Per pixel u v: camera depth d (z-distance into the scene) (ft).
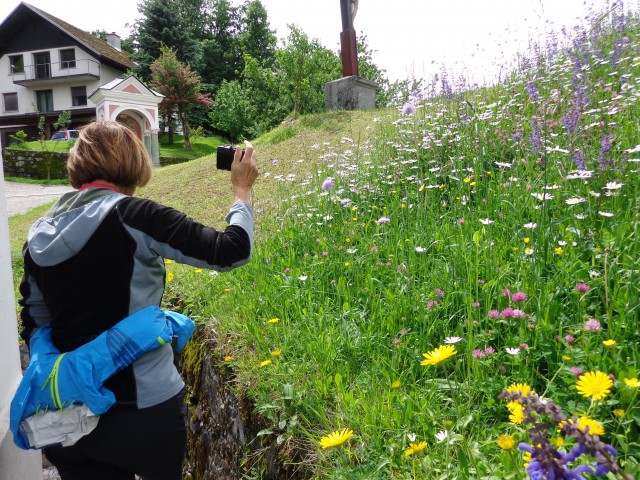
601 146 10.66
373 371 7.37
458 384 6.44
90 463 5.67
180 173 34.63
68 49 129.29
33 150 85.76
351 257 10.77
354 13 38.01
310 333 8.71
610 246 7.91
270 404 7.33
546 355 6.45
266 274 11.99
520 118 16.06
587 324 6.20
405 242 10.78
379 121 25.05
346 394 6.82
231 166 6.22
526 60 20.51
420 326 8.20
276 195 19.88
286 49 63.41
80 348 5.24
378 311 8.83
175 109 128.67
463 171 13.78
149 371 5.43
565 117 12.66
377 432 6.12
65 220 5.41
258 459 7.38
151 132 97.09
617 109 12.75
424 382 7.05
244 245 5.51
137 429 5.34
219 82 177.78
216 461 9.55
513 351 6.22
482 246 9.30
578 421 4.02
